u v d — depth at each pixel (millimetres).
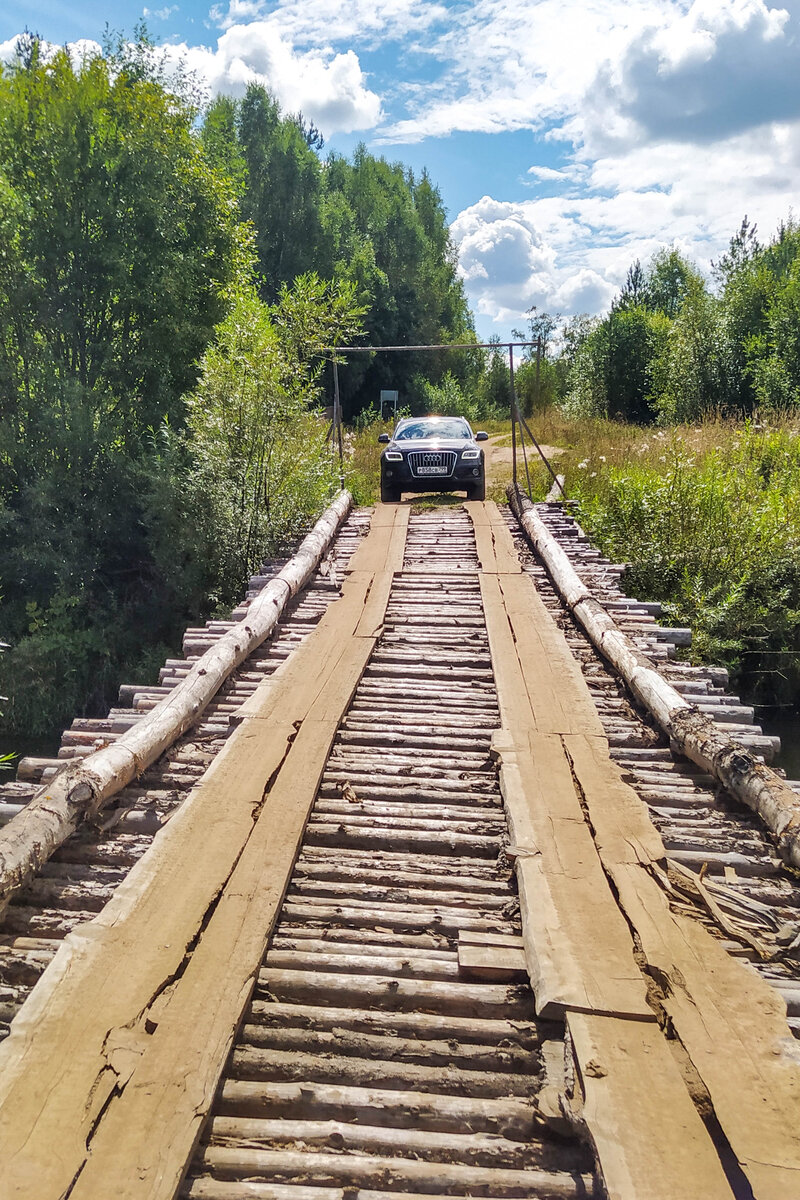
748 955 3482
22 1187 2279
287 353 14383
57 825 3975
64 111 14594
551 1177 2520
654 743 5613
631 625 8172
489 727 5859
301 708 5910
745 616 12383
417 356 50906
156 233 15125
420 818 4602
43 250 14758
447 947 3578
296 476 13711
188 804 4465
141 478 14438
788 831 4117
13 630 14188
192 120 16125
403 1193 2465
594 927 3461
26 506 14672
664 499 13719
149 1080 2668
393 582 9891
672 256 45656
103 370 15188
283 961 3404
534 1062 2973
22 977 3312
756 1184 2295
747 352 25188
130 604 14625
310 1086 2816
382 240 52781
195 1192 2416
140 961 3217
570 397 35125
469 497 15672
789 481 15414
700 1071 2707
